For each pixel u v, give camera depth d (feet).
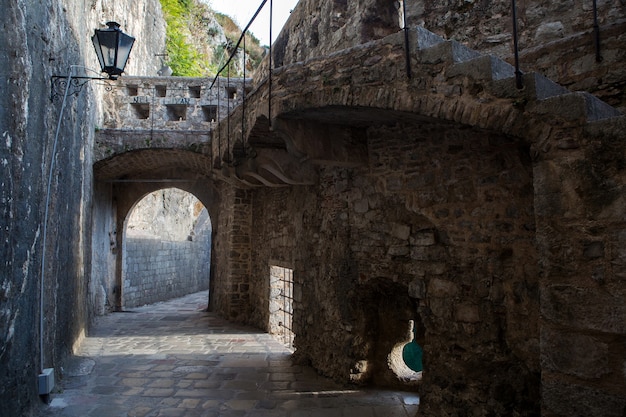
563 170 7.25
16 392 10.98
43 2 12.54
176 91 26.91
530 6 10.80
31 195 11.79
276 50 20.51
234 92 27.20
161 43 44.04
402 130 13.23
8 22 10.02
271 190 25.50
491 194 10.87
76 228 20.16
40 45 12.28
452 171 11.81
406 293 14.20
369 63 10.18
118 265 34.37
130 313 32.60
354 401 14.20
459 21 11.94
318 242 17.72
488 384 10.67
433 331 12.16
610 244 6.75
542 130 7.50
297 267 19.93
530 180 10.04
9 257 10.36
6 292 10.22
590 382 6.89
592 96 7.32
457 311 11.53
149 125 26.66
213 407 13.94
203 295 50.01
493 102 8.12
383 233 13.92
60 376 16.01
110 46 14.39
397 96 9.59
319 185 17.62
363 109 10.80
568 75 9.67
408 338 15.72
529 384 9.97
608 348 6.74
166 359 19.62
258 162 17.33
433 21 12.39
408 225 13.08
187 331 25.85
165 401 14.46
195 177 33.35
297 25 18.37
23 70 10.79
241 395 14.99
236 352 20.90
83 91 21.22
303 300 19.08
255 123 14.62
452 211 11.79
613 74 8.98
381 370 15.62
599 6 9.80
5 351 10.27
